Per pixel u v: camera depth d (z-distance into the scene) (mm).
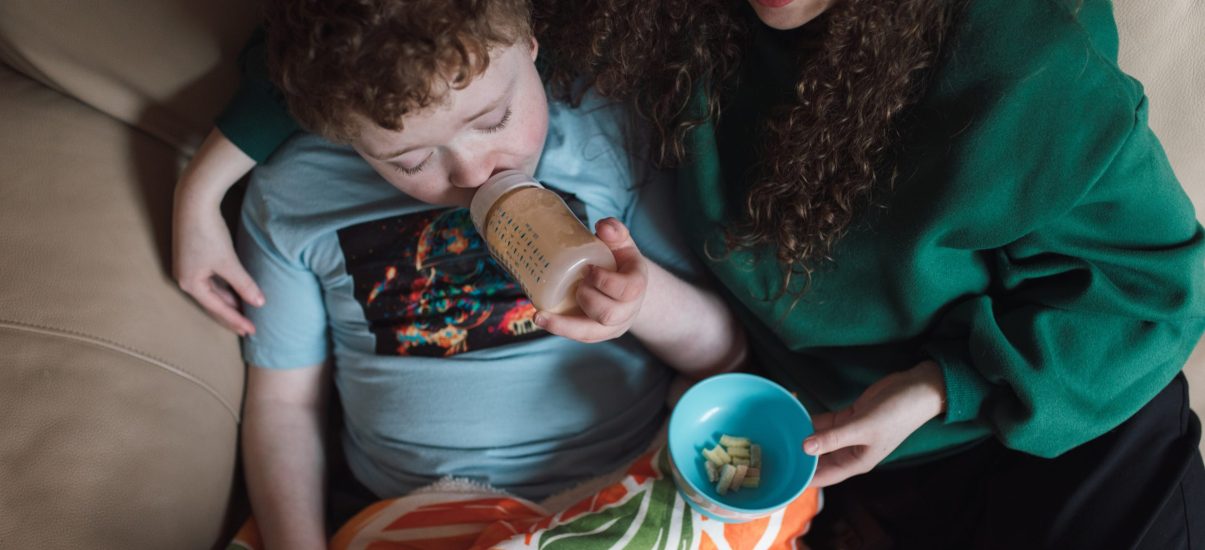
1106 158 650
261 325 921
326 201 872
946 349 784
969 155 672
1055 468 835
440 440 899
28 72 882
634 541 772
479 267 865
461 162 669
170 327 857
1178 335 767
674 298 848
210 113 906
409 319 891
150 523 746
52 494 694
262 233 896
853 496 943
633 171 890
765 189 767
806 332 859
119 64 858
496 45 606
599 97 852
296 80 614
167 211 901
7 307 750
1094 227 715
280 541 873
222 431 895
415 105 579
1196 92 805
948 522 894
